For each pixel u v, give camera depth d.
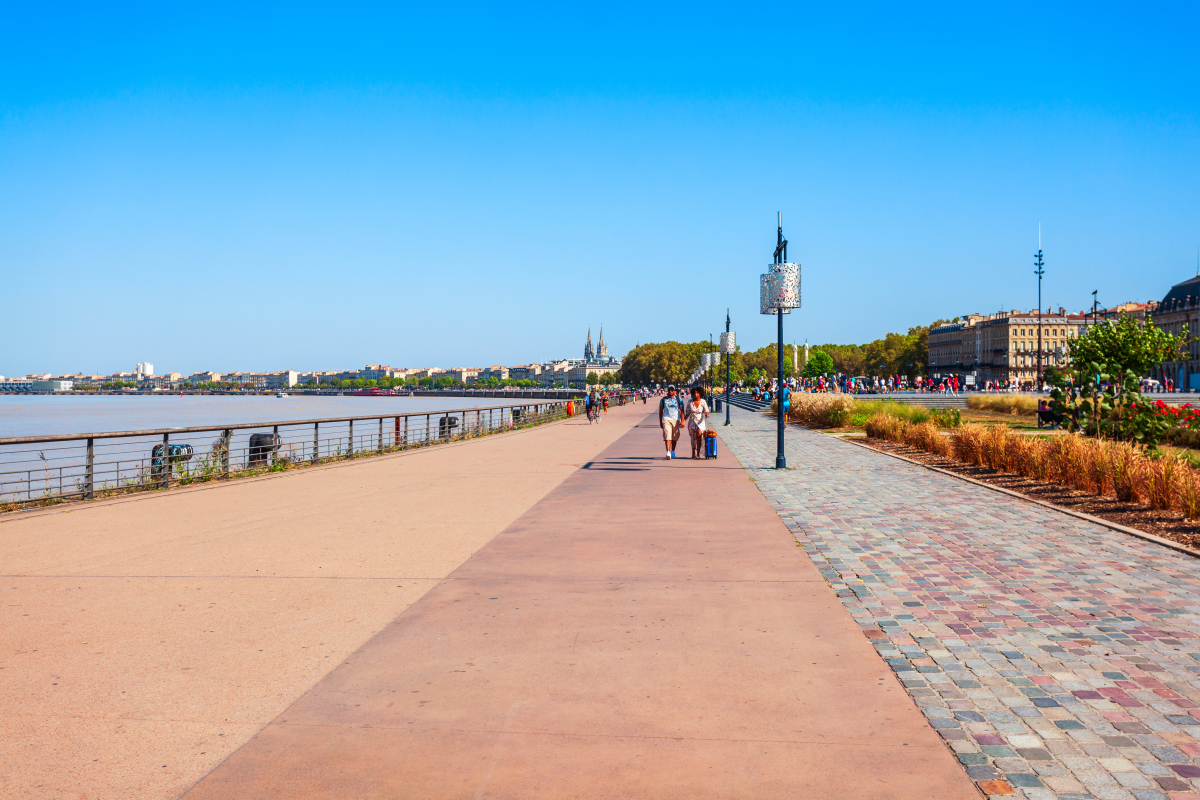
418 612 6.50
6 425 83.50
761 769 3.86
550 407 51.59
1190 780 3.75
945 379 85.44
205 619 6.30
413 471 18.38
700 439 21.12
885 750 4.05
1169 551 8.87
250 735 4.23
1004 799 3.59
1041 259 73.75
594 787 3.69
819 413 38.19
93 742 4.15
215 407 188.62
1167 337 47.16
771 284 18.44
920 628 6.05
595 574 7.82
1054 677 5.02
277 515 11.66
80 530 10.38
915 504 12.49
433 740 4.17
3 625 6.14
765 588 7.27
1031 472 15.41
